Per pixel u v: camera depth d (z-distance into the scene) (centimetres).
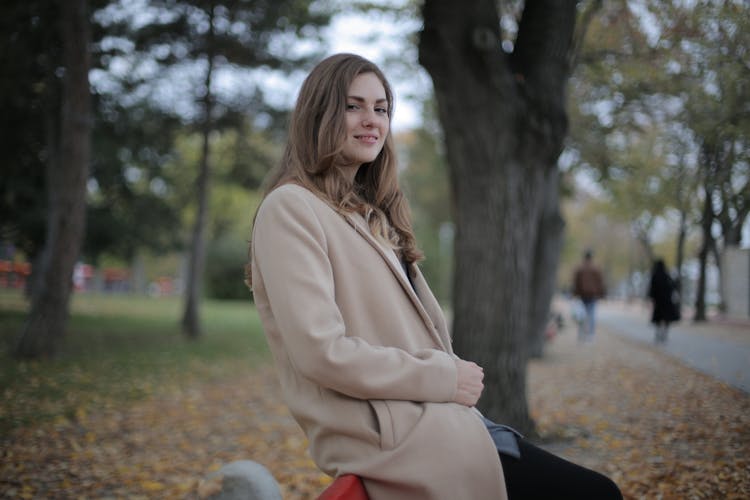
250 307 2738
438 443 142
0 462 451
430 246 3139
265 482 145
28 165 1345
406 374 143
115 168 1473
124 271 4175
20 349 921
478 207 497
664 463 343
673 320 912
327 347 136
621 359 867
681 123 449
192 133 1446
